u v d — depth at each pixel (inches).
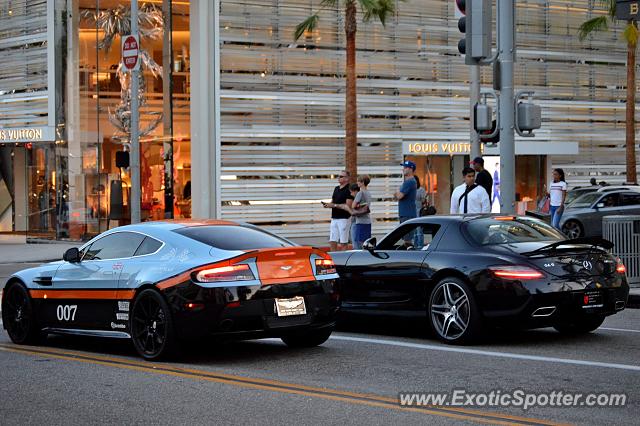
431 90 1472.7
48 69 1416.1
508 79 693.9
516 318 452.4
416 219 515.5
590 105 1611.7
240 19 1337.4
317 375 396.8
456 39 1487.5
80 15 1424.7
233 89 1334.9
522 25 1555.1
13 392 370.0
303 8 1374.3
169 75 1416.1
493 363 420.5
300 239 1365.7
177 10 1418.6
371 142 1430.9
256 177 1347.2
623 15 706.2
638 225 682.8
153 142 1432.1
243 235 450.6
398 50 1446.9
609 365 412.8
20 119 1446.9
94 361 438.9
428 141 1465.3
